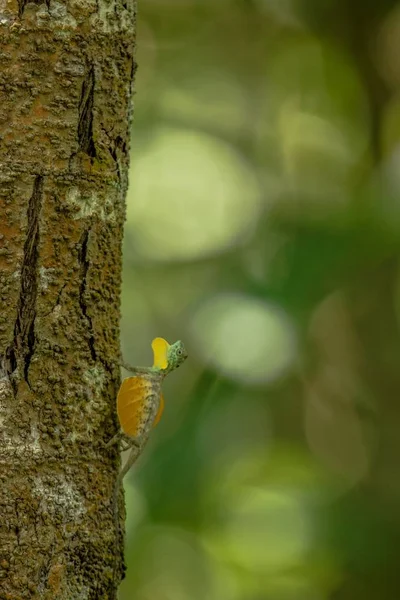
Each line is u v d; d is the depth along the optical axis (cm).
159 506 1057
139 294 1482
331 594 1171
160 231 1543
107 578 416
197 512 1102
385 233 1084
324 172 1551
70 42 406
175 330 1445
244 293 1088
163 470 1054
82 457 407
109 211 418
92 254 412
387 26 1456
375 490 1338
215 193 1587
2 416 394
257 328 1064
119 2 420
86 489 408
